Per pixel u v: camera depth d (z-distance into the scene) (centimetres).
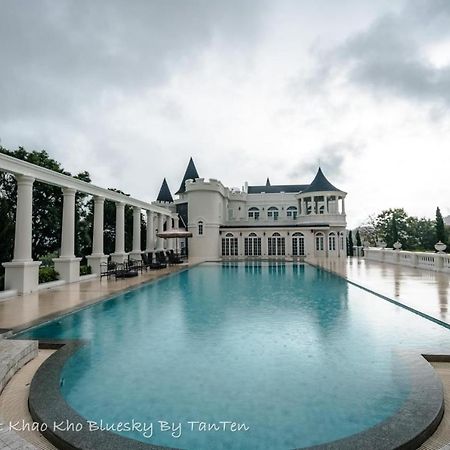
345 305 1055
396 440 307
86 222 2895
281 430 361
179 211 4881
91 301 1069
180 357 591
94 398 439
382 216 5988
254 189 5966
